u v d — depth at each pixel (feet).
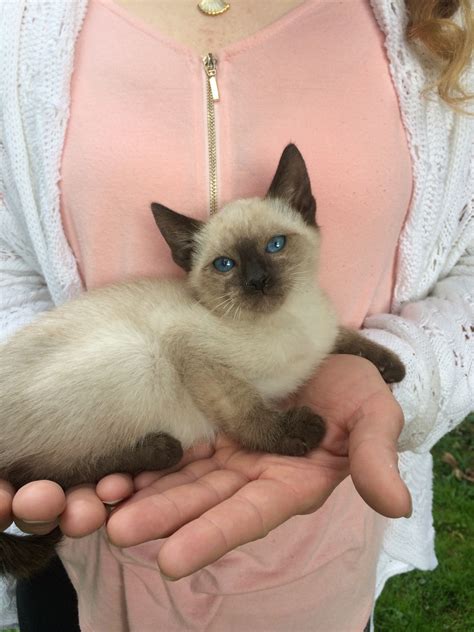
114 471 1.01
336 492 1.13
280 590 1.14
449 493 2.27
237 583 1.12
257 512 0.75
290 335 1.07
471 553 2.05
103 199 1.08
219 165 1.09
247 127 1.08
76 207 1.09
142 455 1.00
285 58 1.06
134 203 1.09
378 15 1.07
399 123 1.10
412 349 1.08
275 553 1.11
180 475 0.94
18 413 1.02
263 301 1.07
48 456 1.02
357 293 1.18
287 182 1.09
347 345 1.12
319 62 1.07
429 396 1.07
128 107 1.06
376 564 1.28
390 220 1.12
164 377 1.06
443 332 1.10
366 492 0.71
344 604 1.20
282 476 0.84
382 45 1.09
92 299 1.12
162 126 1.06
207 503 0.82
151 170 1.07
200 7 1.08
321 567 1.15
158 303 1.12
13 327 1.18
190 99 1.06
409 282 1.20
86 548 1.14
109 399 1.03
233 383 1.04
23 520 0.75
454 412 1.13
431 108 1.09
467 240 1.23
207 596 1.15
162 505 0.78
